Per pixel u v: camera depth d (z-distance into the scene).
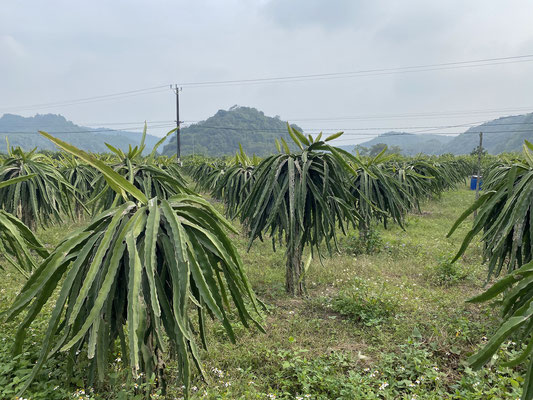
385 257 7.25
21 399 2.22
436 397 2.78
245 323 2.77
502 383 2.82
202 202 2.62
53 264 2.28
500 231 3.34
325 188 4.52
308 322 4.25
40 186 5.78
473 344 3.69
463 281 5.88
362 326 4.23
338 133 4.45
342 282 5.68
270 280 5.76
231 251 2.58
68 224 9.71
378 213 7.73
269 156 4.86
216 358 3.38
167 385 2.95
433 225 10.88
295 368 3.20
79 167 9.30
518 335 3.24
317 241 4.73
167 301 2.37
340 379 2.97
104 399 2.67
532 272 1.84
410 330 3.97
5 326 3.62
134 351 1.90
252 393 2.78
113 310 2.45
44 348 2.19
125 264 2.31
